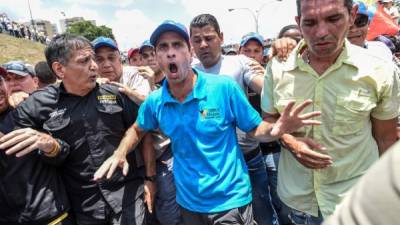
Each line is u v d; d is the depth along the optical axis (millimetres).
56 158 2682
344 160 2246
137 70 4066
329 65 2193
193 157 2561
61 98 2814
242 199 2545
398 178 673
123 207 2924
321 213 2365
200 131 2486
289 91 2330
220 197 2500
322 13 1969
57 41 2727
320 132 2266
